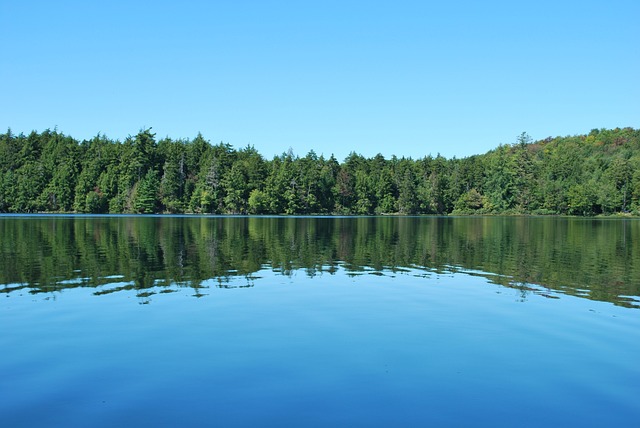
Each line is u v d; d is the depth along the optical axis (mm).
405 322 14625
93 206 125312
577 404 9164
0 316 14766
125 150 134500
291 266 26062
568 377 10406
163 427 8156
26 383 9852
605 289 20109
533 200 144500
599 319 15141
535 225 78688
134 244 36125
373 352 11836
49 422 8305
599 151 185500
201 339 12695
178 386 9734
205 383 9883
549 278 22797
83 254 29562
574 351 12062
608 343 12727
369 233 53000
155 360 11141
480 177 154750
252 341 12594
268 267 25531
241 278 21938
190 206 131125
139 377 10172
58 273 22578
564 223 88375
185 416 8523
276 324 14250
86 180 128875
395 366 10930
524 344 12578
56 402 9031
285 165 140875
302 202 138625
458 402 9172
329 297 18047
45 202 127500
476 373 10578
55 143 145625
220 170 136125
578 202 135500
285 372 10500
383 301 17484
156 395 9328
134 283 20312
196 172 143125
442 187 151000
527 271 24984
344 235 49438
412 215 144000
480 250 35312
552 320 14977
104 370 10531
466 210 148375
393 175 151500
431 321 14750
